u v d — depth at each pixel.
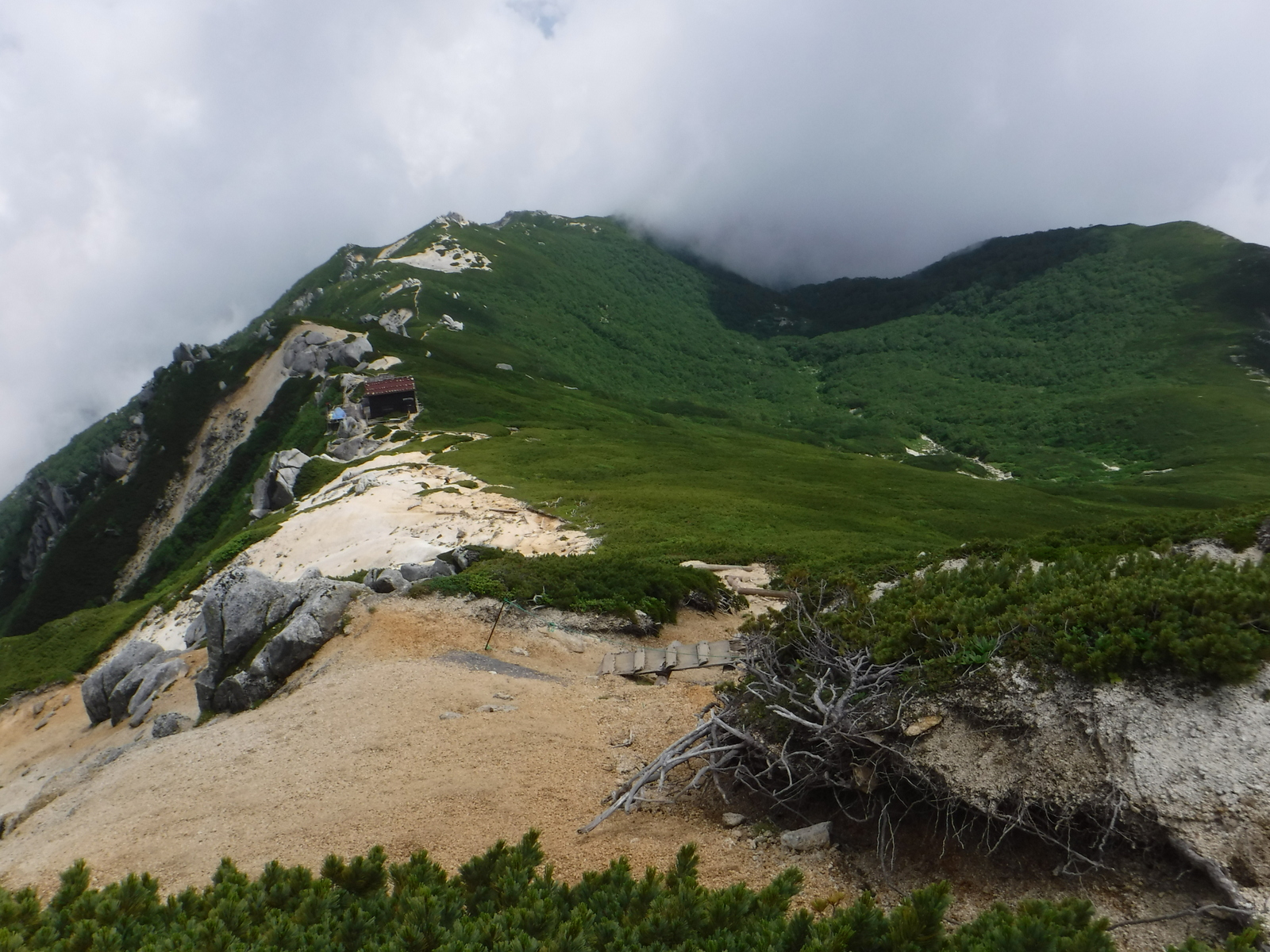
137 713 30.56
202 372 135.62
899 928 7.43
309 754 15.58
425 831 12.31
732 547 40.56
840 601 16.67
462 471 71.50
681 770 13.99
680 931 7.92
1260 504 22.34
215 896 9.10
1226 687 9.56
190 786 14.96
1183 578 11.54
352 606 24.17
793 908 9.54
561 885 9.05
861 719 11.13
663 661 20.30
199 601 54.53
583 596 26.16
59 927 8.49
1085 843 9.47
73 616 67.50
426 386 111.38
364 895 9.44
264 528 60.78
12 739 43.22
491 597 25.19
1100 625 10.84
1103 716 9.80
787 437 175.62
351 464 83.69
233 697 22.52
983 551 23.62
